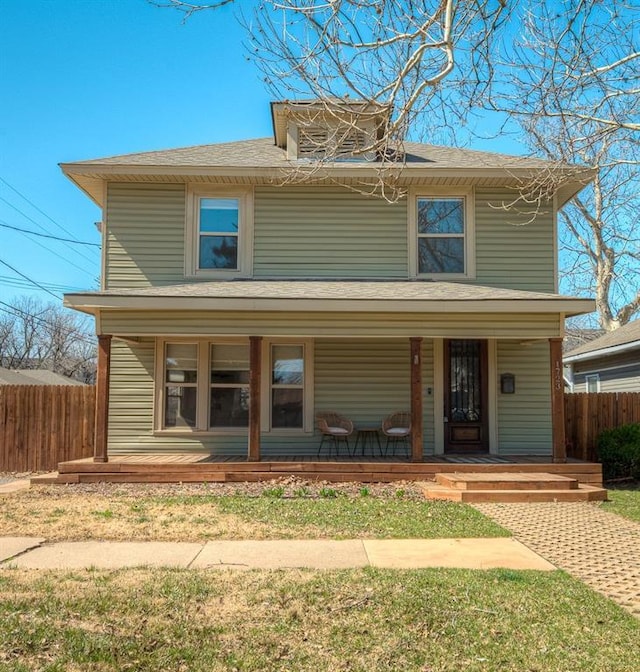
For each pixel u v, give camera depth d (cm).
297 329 1091
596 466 1082
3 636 424
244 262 1284
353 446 1266
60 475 1085
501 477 1016
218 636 433
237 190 1294
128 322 1087
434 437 1259
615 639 431
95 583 539
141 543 693
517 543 704
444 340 1286
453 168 1234
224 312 1088
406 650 413
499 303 1073
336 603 490
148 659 399
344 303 1068
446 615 468
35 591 516
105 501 929
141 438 1259
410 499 953
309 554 649
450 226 1300
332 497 962
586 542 711
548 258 1288
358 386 1274
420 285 1216
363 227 1295
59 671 382
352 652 410
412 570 588
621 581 567
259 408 1109
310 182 1244
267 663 395
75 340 5225
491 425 1267
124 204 1277
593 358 2208
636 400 1324
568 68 722
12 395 1305
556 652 410
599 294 2294
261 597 503
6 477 1234
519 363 1284
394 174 1049
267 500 934
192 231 1277
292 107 952
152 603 488
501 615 470
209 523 784
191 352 1280
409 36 637
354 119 739
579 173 880
